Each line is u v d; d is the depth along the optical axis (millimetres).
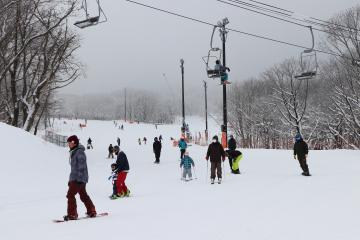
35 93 39656
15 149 22828
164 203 11961
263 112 75688
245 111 81375
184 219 9039
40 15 40156
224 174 19391
